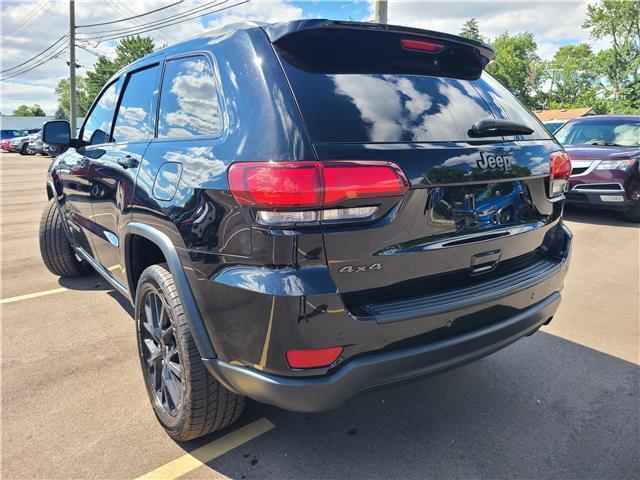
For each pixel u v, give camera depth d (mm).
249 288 1678
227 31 2146
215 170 1838
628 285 4473
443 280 1988
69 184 3744
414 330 1814
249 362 1769
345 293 1729
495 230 2100
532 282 2191
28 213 8859
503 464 2125
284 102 1740
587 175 7082
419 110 1953
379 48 2037
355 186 1657
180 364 2084
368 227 1706
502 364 3018
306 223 1626
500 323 2078
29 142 33625
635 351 3188
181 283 1984
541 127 2559
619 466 2109
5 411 2502
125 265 2695
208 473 2076
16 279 4730
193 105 2188
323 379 1695
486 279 2135
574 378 2846
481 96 2271
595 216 7734
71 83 28672
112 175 2775
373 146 1738
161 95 2510
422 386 2764
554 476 2051
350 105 1809
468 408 2547
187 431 2141
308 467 2111
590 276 4738
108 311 3873
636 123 7730
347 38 1955
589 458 2160
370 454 2191
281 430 2363
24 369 2930
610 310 3883
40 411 2504
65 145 3654
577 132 8180
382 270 1774
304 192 1606
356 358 1738
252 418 2459
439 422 2428
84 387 2734
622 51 45781
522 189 2215
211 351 1919
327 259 1661
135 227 2402
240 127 1820
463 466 2113
